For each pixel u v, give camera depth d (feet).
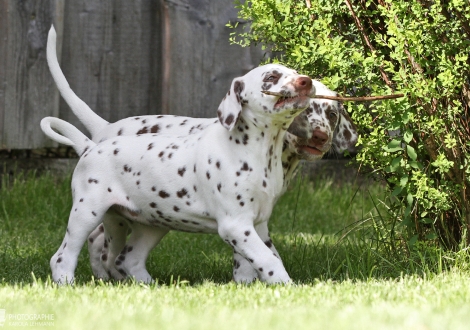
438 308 20.13
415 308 20.30
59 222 43.37
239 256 28.32
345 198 47.14
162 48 45.91
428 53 27.37
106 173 27.91
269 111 25.45
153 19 45.91
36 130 45.91
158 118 31.86
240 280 28.09
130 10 45.78
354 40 29.40
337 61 27.20
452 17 28.07
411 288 23.59
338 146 29.25
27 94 45.57
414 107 27.07
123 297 22.24
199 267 32.99
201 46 46.14
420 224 29.07
